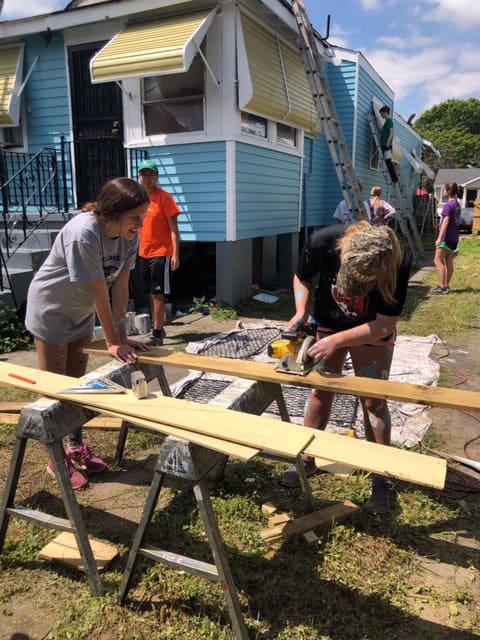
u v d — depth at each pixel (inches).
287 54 342.3
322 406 111.6
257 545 95.8
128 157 309.1
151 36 269.1
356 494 111.3
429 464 66.9
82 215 94.7
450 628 77.9
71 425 84.7
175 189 300.7
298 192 399.9
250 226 316.2
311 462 117.8
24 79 327.3
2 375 96.0
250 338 235.0
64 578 88.4
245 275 317.4
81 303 107.0
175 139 293.6
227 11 273.4
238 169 292.5
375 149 564.7
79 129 321.4
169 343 231.5
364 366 103.6
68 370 117.5
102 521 103.2
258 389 97.0
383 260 79.7
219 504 108.0
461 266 494.0
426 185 1196.5
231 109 279.3
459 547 96.3
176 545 96.3
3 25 309.6
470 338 242.5
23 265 255.9
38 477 118.6
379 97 565.9
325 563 91.4
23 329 230.5
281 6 301.4
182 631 77.2
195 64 283.4
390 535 99.2
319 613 80.6
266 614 80.2
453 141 2864.2
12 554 93.5
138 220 95.3
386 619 79.7
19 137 340.8
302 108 361.4
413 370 190.5
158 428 76.1
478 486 116.6
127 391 89.1
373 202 335.0
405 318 281.0
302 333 97.6
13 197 343.6
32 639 76.0
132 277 293.1
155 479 75.7
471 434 142.8
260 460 127.3
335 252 98.0
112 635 76.9
